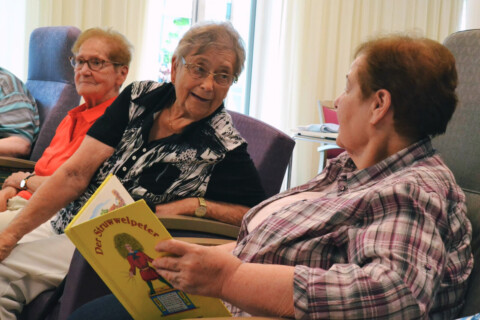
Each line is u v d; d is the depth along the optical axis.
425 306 0.89
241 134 1.95
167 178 1.68
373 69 1.10
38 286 1.60
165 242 0.94
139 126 1.70
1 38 4.03
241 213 1.70
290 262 1.07
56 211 1.71
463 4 5.66
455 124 1.33
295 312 0.91
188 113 1.69
